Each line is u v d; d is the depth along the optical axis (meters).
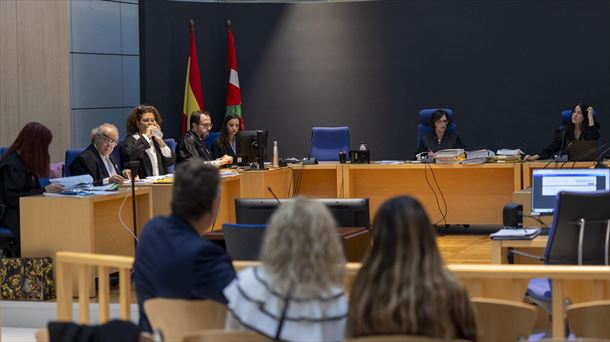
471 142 12.20
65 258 4.58
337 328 3.02
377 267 2.83
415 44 12.34
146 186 7.43
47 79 9.67
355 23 12.52
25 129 6.89
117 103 12.01
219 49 12.64
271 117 12.77
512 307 3.29
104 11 11.76
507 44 12.02
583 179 6.34
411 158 12.42
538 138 11.98
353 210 5.59
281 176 9.88
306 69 12.66
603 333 3.31
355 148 12.60
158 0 12.04
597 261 5.11
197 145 9.37
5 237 6.79
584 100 11.80
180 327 3.48
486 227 10.63
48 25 9.67
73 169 7.52
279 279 2.99
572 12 11.78
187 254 3.53
